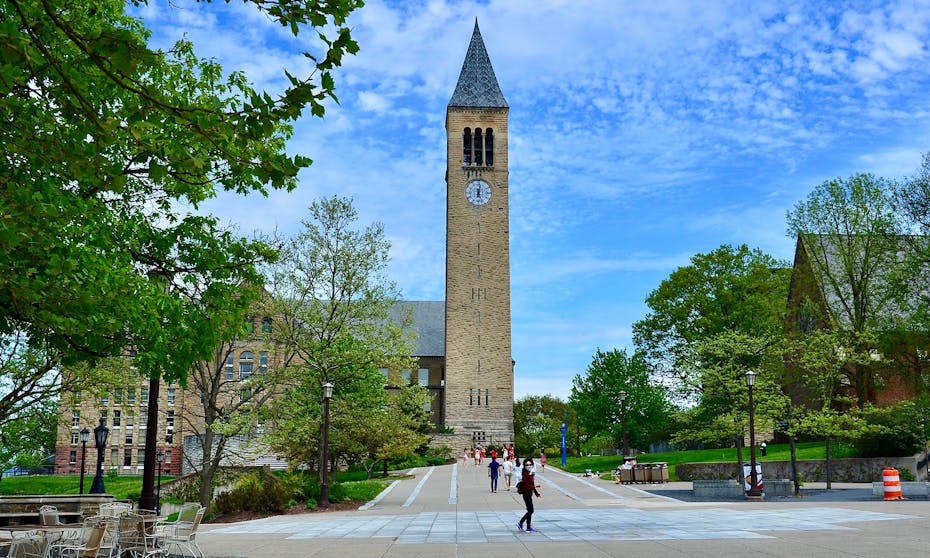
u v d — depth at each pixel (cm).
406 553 1684
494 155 8469
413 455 7038
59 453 7819
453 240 8294
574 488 4203
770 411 3706
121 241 1338
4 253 905
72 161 929
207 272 1475
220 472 3675
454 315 8162
